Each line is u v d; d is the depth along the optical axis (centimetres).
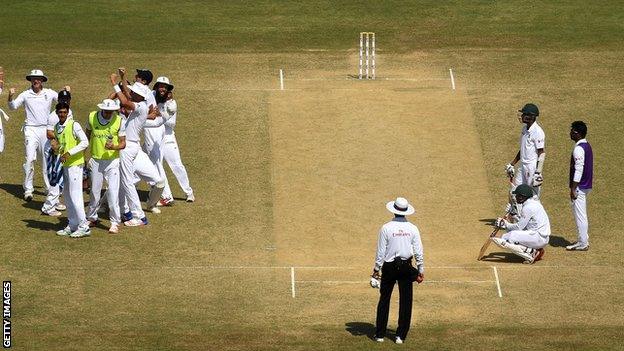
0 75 10138
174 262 9144
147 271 8975
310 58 13200
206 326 8062
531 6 14688
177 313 8300
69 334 7806
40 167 10925
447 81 12588
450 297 8619
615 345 7631
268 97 12181
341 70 12888
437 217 10006
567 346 7612
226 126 11581
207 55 13212
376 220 9969
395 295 8669
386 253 7744
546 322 8206
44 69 12756
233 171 10769
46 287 8656
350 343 7712
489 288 8762
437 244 9538
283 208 10138
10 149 11150
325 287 8794
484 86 12469
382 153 11112
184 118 11725
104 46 13425
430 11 14512
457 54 13300
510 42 13638
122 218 9781
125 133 9575
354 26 14088
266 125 11612
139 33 13838
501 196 10381
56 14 14425
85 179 10231
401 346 7656
